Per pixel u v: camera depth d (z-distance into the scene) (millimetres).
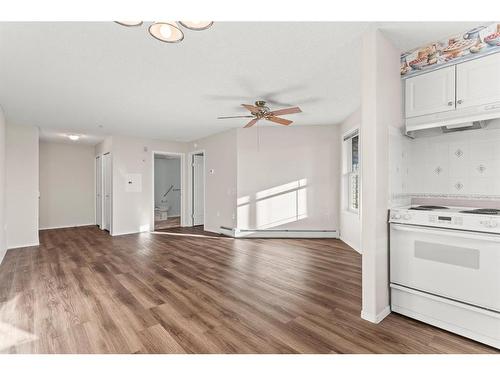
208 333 1955
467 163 2428
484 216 1787
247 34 2164
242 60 2615
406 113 2459
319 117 4836
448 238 1945
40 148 6727
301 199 5465
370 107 2121
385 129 2223
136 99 3709
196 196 7406
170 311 2301
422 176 2678
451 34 2189
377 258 2131
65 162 7078
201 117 4680
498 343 1742
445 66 2238
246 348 1774
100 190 7066
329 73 2934
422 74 2365
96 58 2541
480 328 1814
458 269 1901
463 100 2145
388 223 2270
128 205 6230
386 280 2236
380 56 2150
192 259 3959
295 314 2246
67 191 7102
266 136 5559
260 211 5574
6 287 2861
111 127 5359
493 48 2012
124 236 5852
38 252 4430
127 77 2982
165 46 2338
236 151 5613
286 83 3207
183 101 3812
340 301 2500
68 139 6539
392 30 2135
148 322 2113
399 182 2459
